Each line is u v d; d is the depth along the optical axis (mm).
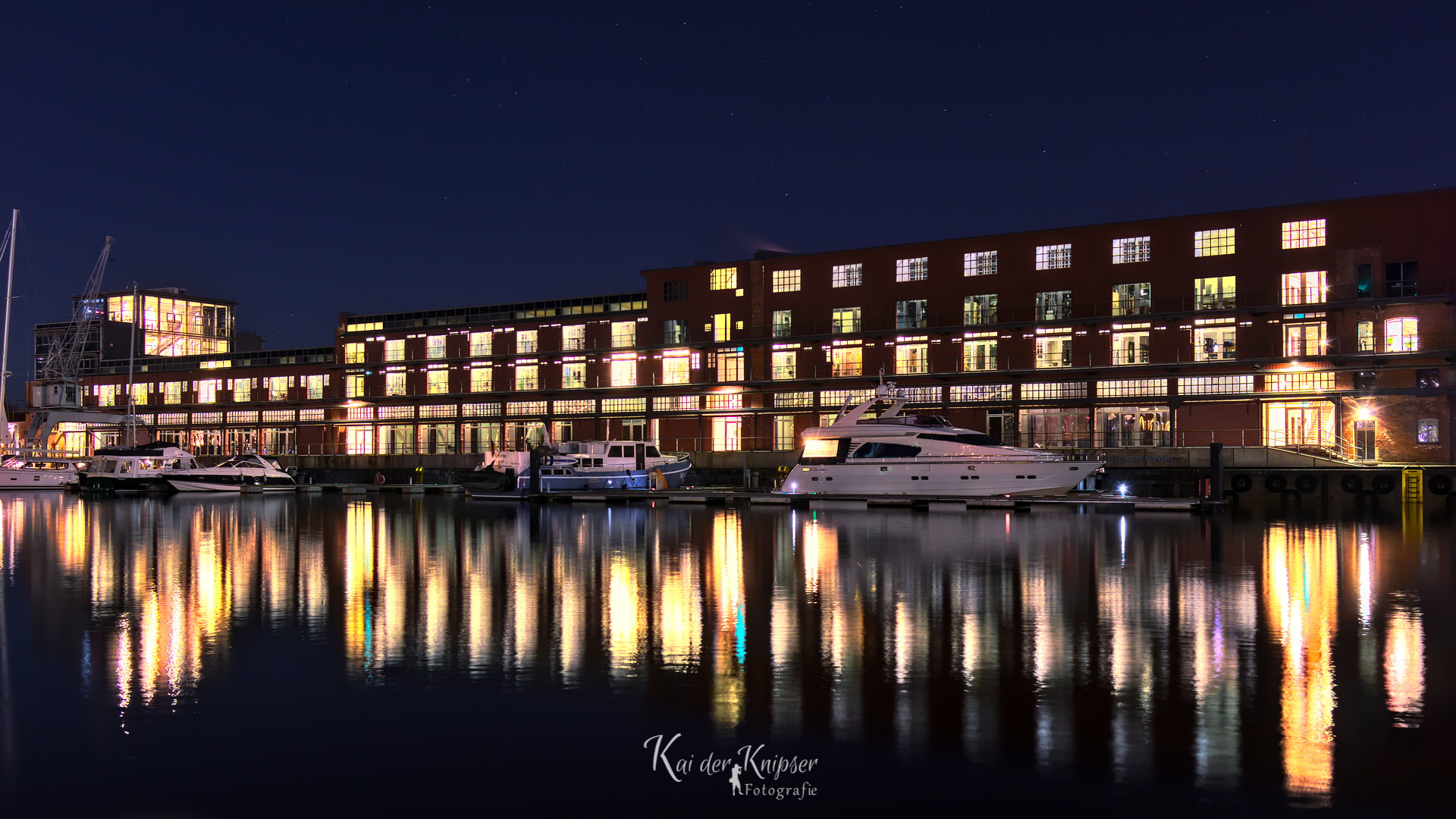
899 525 33156
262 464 64625
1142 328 57156
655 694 11031
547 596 17391
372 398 81625
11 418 97438
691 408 69625
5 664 12516
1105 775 8664
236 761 9164
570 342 75500
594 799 8359
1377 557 22844
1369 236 52594
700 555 23703
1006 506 41875
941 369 62000
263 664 12406
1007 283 60781
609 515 39844
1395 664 12102
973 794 8320
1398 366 51312
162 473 61375
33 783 8695
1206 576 19656
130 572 21031
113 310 107062
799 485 47938
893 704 10594
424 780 8719
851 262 65625
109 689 11367
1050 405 59000
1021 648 12992
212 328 114250
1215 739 9469
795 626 14500
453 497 57594
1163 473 50719
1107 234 58344
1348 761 8906
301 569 21406
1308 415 53781
